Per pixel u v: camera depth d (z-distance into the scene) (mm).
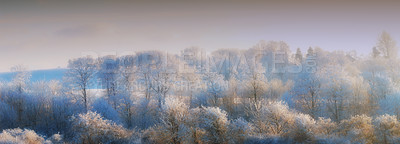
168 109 25109
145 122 42656
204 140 24062
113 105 49062
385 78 42125
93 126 27969
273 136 24578
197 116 25078
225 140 23828
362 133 22844
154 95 47969
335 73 41031
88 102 47125
